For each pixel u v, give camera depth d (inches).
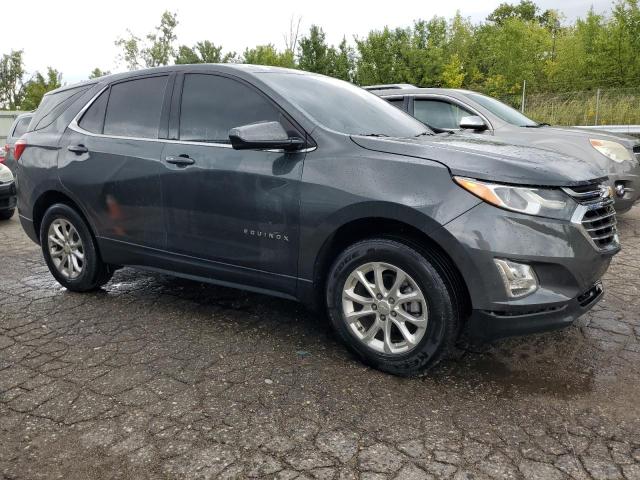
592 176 123.5
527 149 131.3
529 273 111.9
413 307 120.6
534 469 91.7
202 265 150.0
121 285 194.1
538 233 111.1
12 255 247.8
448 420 106.7
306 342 143.8
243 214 138.3
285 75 153.8
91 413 109.7
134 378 124.3
